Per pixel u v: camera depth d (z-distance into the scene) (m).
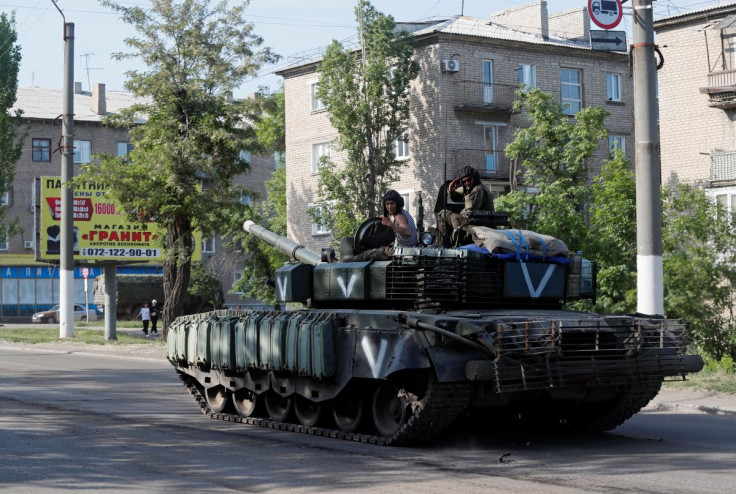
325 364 10.99
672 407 14.40
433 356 9.84
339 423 11.71
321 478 8.96
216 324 13.26
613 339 10.56
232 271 69.12
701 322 19.02
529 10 44.03
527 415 12.41
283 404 12.75
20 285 66.81
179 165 31.20
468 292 11.04
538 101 28.84
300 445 10.98
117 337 35.78
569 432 11.98
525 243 11.36
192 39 31.62
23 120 48.94
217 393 13.88
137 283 56.53
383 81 38.72
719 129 30.88
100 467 9.57
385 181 40.09
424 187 40.41
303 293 12.71
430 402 10.12
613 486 8.52
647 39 15.91
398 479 8.90
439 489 8.43
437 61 39.84
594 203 24.31
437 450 10.57
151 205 31.97
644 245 15.97
